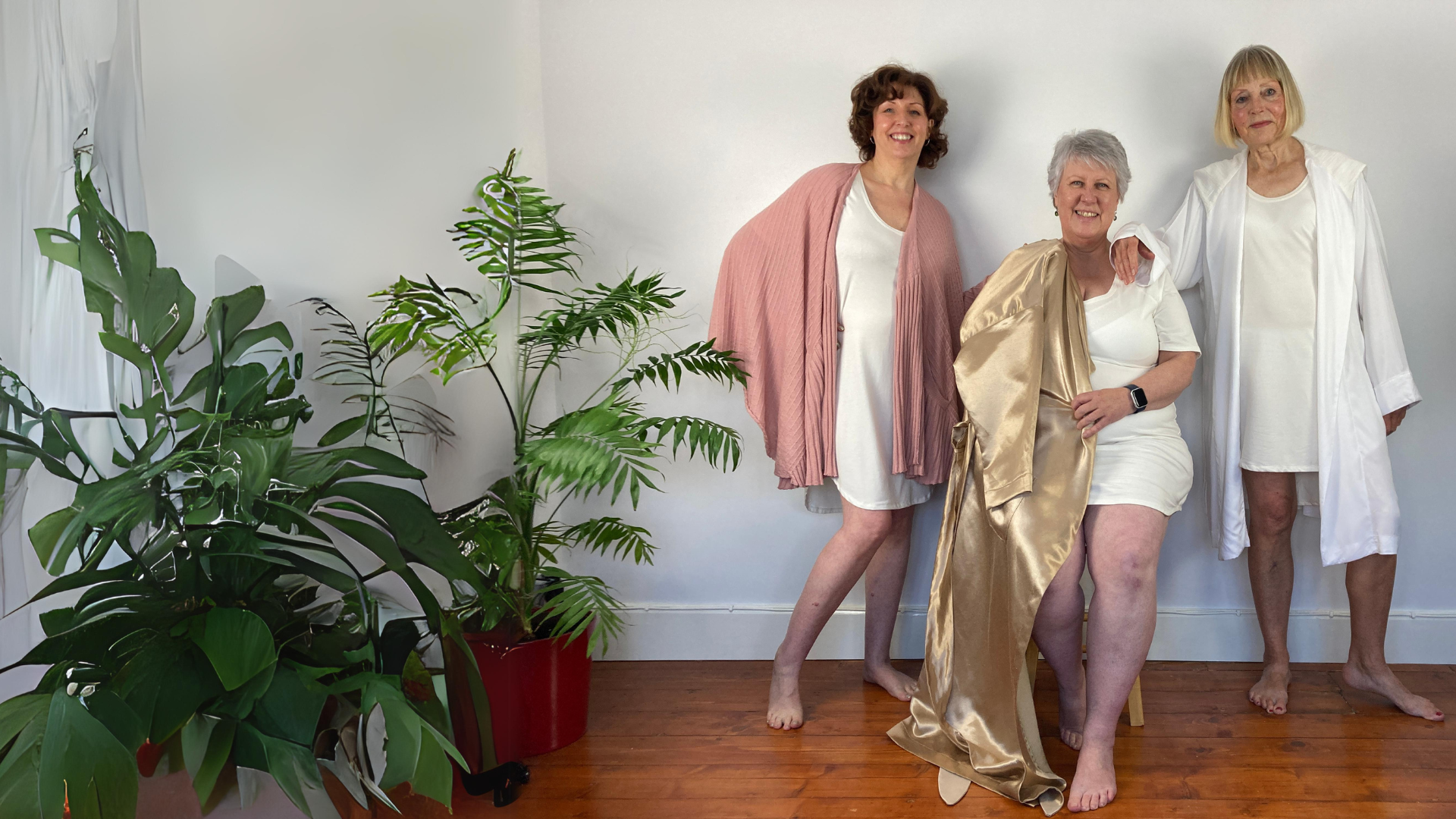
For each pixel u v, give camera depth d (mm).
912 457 2145
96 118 1340
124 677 1068
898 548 2316
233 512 1251
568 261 2551
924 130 2188
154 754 1129
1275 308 2158
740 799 1822
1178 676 2404
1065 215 1941
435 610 1300
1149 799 1786
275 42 1666
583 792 1855
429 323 1745
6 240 1244
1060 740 2053
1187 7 2381
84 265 1206
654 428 2576
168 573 1298
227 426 1271
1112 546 1814
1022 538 1839
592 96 2527
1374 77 2342
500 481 2012
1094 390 1897
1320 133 2373
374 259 1871
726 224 2527
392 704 1157
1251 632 2492
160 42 1491
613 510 2611
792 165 2504
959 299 2311
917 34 2449
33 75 1275
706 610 2613
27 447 1143
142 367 1248
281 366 1467
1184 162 2418
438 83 2092
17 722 966
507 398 2018
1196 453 2467
